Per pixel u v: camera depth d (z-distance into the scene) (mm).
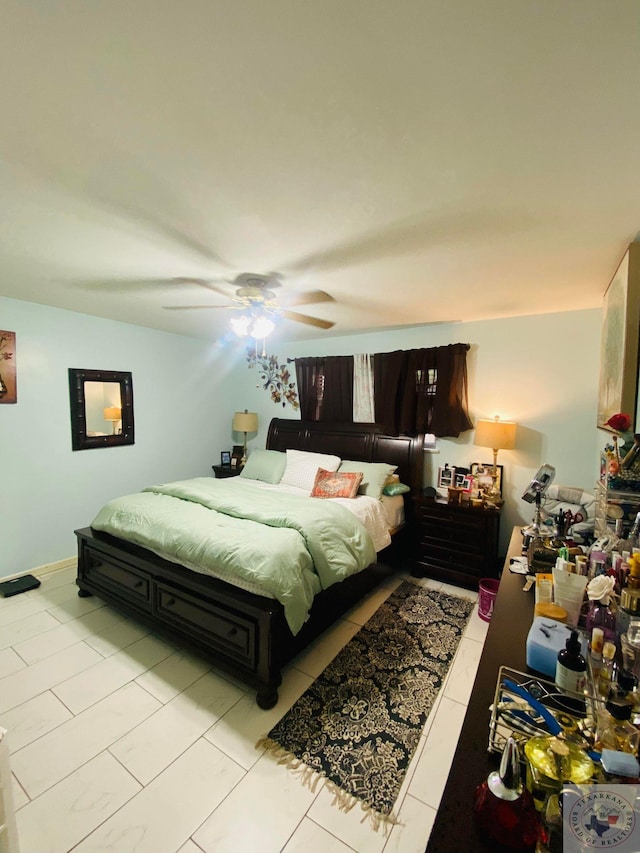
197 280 2287
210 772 1522
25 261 2025
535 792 678
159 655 2223
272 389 4750
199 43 775
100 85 889
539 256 1788
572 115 925
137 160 1166
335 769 1544
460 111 934
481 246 1698
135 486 3971
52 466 3283
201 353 4605
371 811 1387
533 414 3086
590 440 2883
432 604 2859
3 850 1080
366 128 1004
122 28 747
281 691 1966
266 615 1810
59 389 3293
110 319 3611
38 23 739
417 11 694
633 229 1482
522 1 667
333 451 4035
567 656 952
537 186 1234
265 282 2254
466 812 675
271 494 3127
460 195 1306
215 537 2150
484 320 3260
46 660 2162
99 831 1308
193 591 2119
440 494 3516
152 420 4102
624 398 1537
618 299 1783
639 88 833
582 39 730
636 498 1427
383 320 3295
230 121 992
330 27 731
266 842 1284
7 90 904
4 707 1825
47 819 1340
